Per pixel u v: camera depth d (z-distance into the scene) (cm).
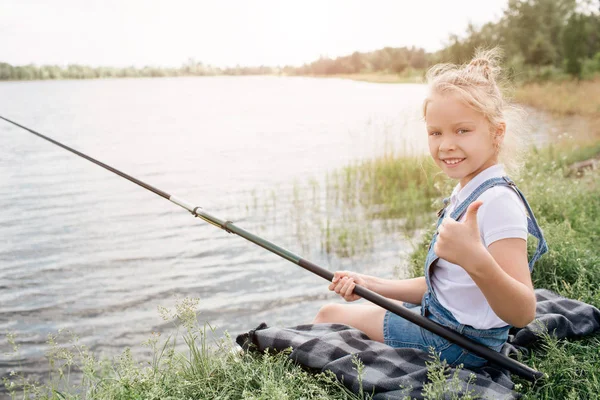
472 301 244
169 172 1409
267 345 275
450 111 239
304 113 2644
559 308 310
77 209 1044
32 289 648
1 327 546
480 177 245
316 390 243
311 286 616
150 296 616
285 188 1124
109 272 695
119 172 348
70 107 3116
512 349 277
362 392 239
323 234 777
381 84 4628
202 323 533
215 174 1347
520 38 2408
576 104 1861
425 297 263
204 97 3916
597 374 261
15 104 3234
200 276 669
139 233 866
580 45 2288
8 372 454
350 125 2117
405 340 267
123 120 2597
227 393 254
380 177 1017
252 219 894
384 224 805
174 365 281
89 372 292
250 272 670
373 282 285
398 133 1109
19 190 1209
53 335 527
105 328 538
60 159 1623
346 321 291
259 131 2162
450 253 212
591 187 646
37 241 840
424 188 904
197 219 942
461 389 232
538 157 888
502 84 269
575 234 445
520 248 227
